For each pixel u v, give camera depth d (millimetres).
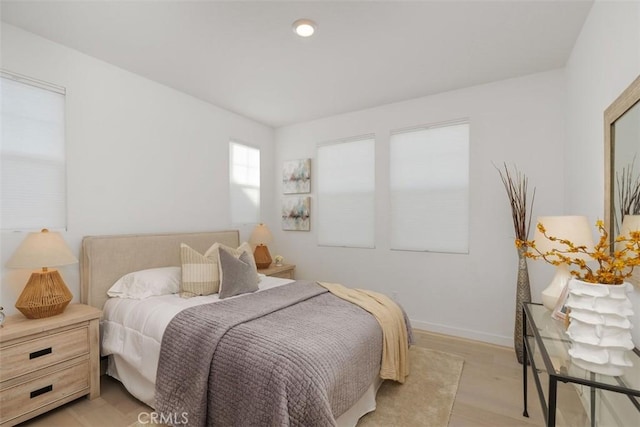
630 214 1479
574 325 1340
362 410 1967
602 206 1918
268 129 4652
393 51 2598
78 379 2127
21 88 2309
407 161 3688
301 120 4402
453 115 3402
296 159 4547
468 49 2570
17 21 2197
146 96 3096
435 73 3002
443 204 3473
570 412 1659
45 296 2080
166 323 2031
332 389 1544
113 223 2830
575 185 2525
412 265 3652
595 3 1985
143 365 2041
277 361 1537
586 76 2209
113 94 2836
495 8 2061
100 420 1970
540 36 2383
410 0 1981
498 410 2100
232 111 4035
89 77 2674
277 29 2293
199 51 2602
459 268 3385
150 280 2574
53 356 2016
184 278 2629
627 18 1568
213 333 1803
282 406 1406
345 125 4121
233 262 2699
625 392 1126
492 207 3213
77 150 2600
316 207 4379
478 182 3279
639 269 1396
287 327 1869
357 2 2002
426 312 3566
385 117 3824
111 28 2281
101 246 2604
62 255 2143
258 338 1713
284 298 2465
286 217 4609
